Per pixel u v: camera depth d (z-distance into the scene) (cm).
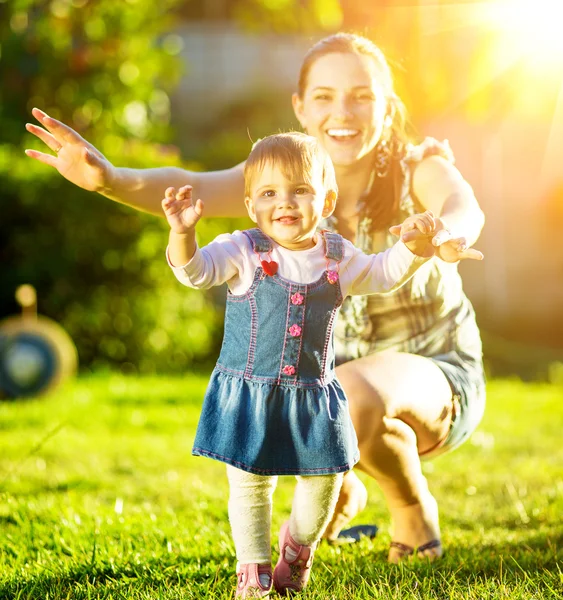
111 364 971
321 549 341
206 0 1523
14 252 952
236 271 257
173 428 693
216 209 331
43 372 804
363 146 315
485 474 522
